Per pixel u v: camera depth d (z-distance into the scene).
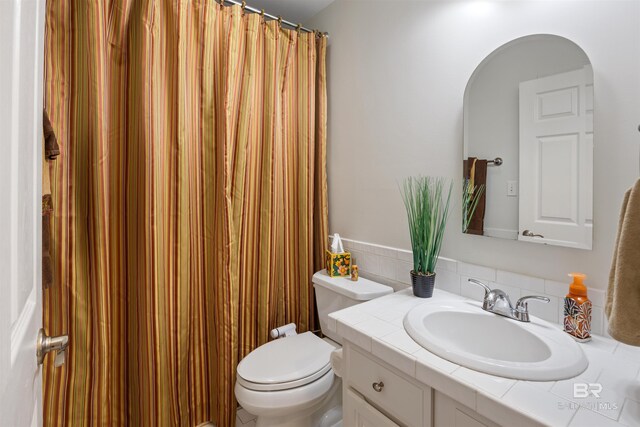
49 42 1.21
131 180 1.39
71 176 1.26
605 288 0.95
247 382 1.29
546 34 1.04
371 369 0.95
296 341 1.59
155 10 1.38
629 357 0.81
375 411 0.94
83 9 1.27
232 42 1.56
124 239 1.40
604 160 0.94
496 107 1.18
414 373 0.79
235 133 1.61
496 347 0.99
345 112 1.85
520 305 1.00
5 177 0.40
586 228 0.98
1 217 0.38
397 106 1.55
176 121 1.43
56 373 1.22
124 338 1.41
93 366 1.30
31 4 0.53
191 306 1.53
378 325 1.00
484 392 0.67
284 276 1.85
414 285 1.28
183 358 1.48
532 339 0.91
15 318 0.45
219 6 1.58
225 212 1.55
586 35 0.96
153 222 1.36
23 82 0.48
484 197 1.22
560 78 1.02
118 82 1.37
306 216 1.88
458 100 1.30
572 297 0.93
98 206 1.30
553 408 0.62
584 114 0.97
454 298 1.25
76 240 1.27
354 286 1.56
